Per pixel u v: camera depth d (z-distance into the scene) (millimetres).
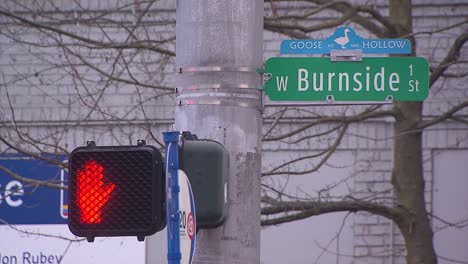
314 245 52969
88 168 18922
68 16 48688
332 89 23859
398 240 52625
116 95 53750
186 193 17594
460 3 53031
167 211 17219
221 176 19188
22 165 53156
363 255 52719
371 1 52281
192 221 17859
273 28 39344
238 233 21422
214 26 21938
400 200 40812
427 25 53219
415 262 40344
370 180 53031
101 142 53781
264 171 47156
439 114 52719
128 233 18781
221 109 21797
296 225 53062
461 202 53031
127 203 18781
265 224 38812
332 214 52969
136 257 52688
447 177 53094
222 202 19156
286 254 53000
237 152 21750
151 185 18719
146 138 51281
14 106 54531
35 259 53344
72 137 53906
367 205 39750
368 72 24031
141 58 51094
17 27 53875
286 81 23688
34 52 54688
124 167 18844
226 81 21891
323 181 52875
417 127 40750
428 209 52969
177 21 22344
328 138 50500
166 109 53719
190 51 22000
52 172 53062
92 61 54344
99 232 18812
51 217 53469
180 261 16953
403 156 41031
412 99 24047
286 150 52938
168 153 17531
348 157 52969
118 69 53344
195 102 21875
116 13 54250
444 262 52781
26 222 53375
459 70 52031
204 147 19156
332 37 24094
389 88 24016
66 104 50875
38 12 45844
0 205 53344
